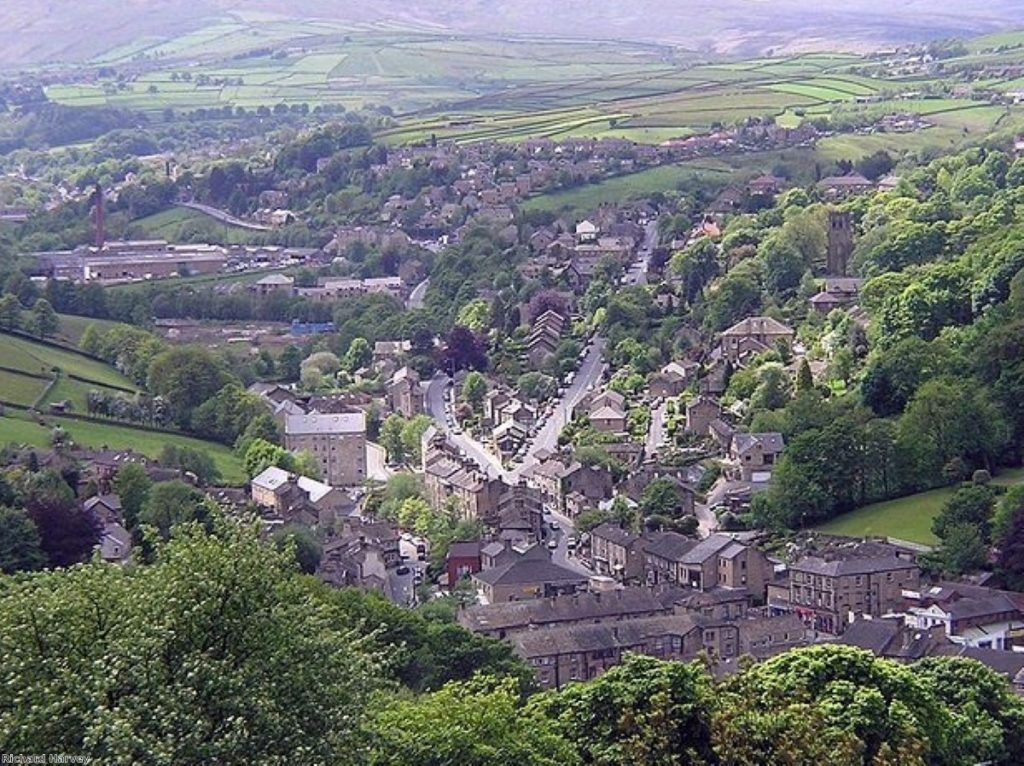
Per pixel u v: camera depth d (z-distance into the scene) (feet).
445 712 524.52
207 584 450.30
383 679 504.02
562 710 617.21
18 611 439.22
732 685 638.53
